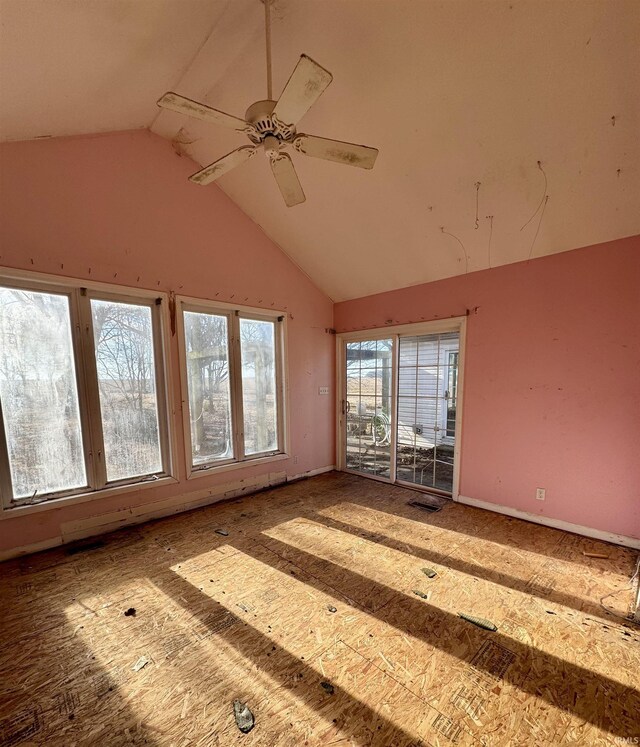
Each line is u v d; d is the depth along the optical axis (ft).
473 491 11.59
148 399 10.49
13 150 8.02
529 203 8.59
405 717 4.45
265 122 5.42
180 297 10.89
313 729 4.30
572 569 7.80
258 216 12.45
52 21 4.96
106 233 9.43
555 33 5.77
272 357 13.73
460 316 11.57
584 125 6.80
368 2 6.07
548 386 9.86
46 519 8.72
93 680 5.01
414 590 7.07
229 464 12.29
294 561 8.16
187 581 7.38
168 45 6.70
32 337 8.55
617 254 8.61
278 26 6.73
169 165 10.58
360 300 14.76
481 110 7.17
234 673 5.12
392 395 13.85
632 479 8.66
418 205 9.76
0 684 4.95
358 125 8.34
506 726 4.34
